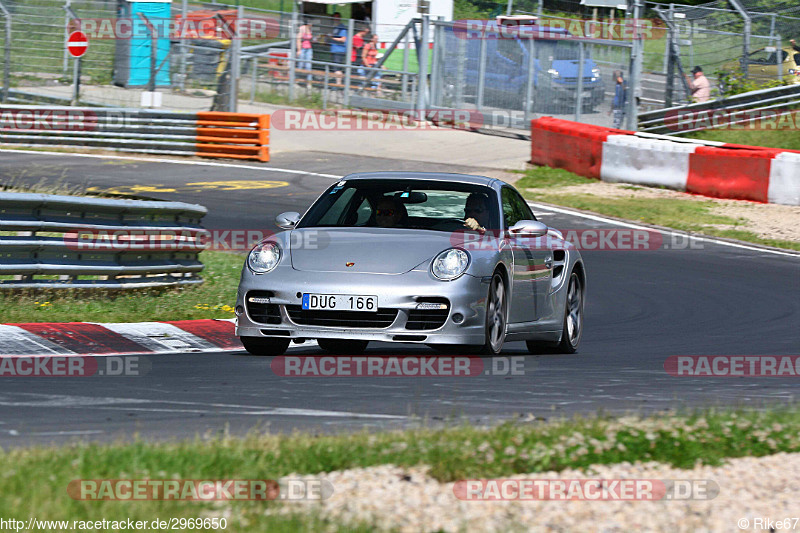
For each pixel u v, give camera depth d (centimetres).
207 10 10406
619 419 1911
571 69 9800
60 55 10281
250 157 8681
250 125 8706
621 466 1612
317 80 10700
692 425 1862
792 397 2472
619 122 9631
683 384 2645
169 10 10388
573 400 2311
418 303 2631
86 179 7438
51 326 3114
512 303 2927
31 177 7294
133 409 2048
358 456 1562
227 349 3041
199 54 10125
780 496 1492
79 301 3512
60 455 1477
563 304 3250
